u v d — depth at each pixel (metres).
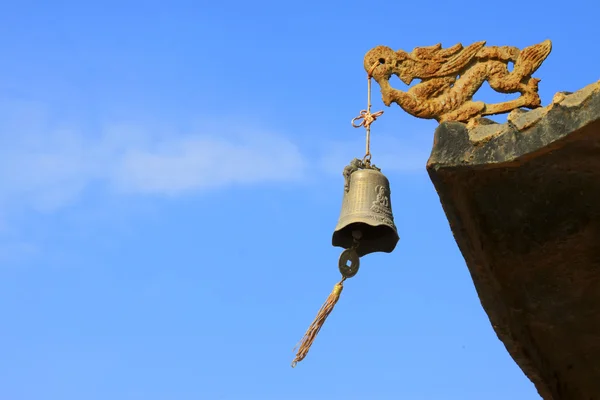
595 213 8.68
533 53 8.84
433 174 8.42
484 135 8.18
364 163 10.09
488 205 8.80
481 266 8.98
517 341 9.45
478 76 8.90
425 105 8.89
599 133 7.67
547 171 8.38
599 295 9.28
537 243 9.00
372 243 10.06
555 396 9.99
